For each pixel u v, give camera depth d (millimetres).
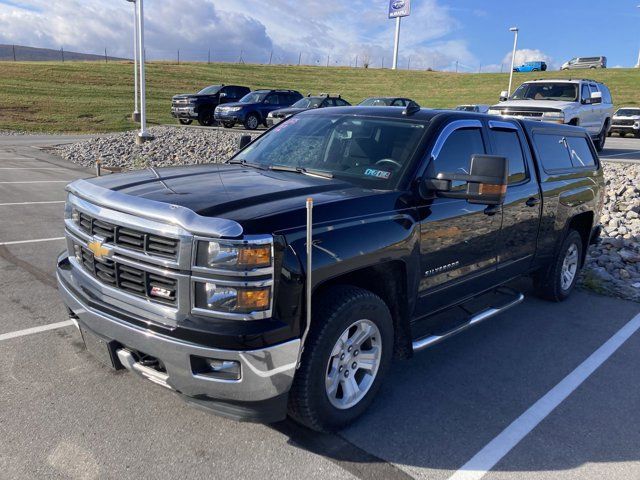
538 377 4164
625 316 5539
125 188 3262
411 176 3725
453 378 4098
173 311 2822
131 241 2953
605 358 4527
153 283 2898
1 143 20578
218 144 17656
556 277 5734
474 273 4355
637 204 10039
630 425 3547
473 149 4352
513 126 4930
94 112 32812
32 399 3479
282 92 24969
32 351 4117
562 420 3572
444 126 4066
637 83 50000
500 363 4379
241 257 2670
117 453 2994
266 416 2916
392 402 3713
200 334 2701
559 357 4523
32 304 5031
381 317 3420
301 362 2988
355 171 3887
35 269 6035
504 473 3023
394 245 3400
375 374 3500
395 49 73875
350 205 3281
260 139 4836
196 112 25719
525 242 4980
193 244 2715
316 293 3154
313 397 3053
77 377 3770
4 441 3047
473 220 4168
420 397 3795
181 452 3033
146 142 18609
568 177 5645
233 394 2795
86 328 3238
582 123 15805
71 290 3350
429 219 3729
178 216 2760
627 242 7938
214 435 3203
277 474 2900
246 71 62031
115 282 3086
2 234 7508
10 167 14406
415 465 3051
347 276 3322
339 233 3109
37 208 9312
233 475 2873
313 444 3184
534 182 5047
